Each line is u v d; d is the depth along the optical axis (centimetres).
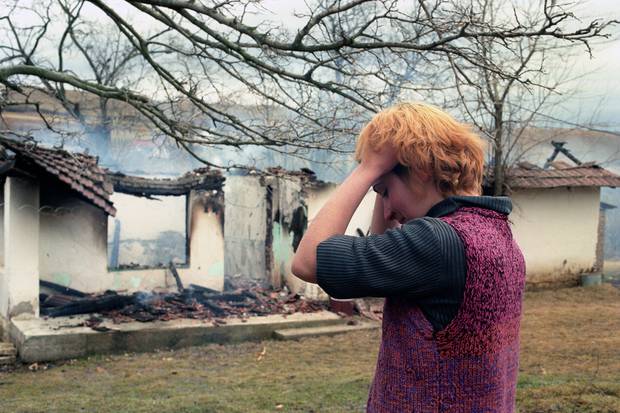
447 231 143
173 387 857
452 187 152
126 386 877
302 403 718
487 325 141
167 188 1459
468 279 139
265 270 1680
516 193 1672
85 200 1277
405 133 151
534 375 768
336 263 142
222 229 1529
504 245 149
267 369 972
